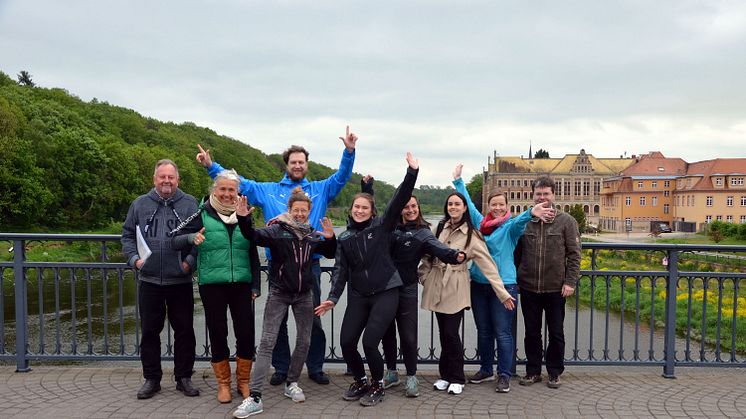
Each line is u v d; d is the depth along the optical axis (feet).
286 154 18.76
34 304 55.57
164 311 16.69
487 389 17.44
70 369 19.13
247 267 16.10
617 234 289.53
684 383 18.22
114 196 214.90
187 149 389.80
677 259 19.31
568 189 406.41
